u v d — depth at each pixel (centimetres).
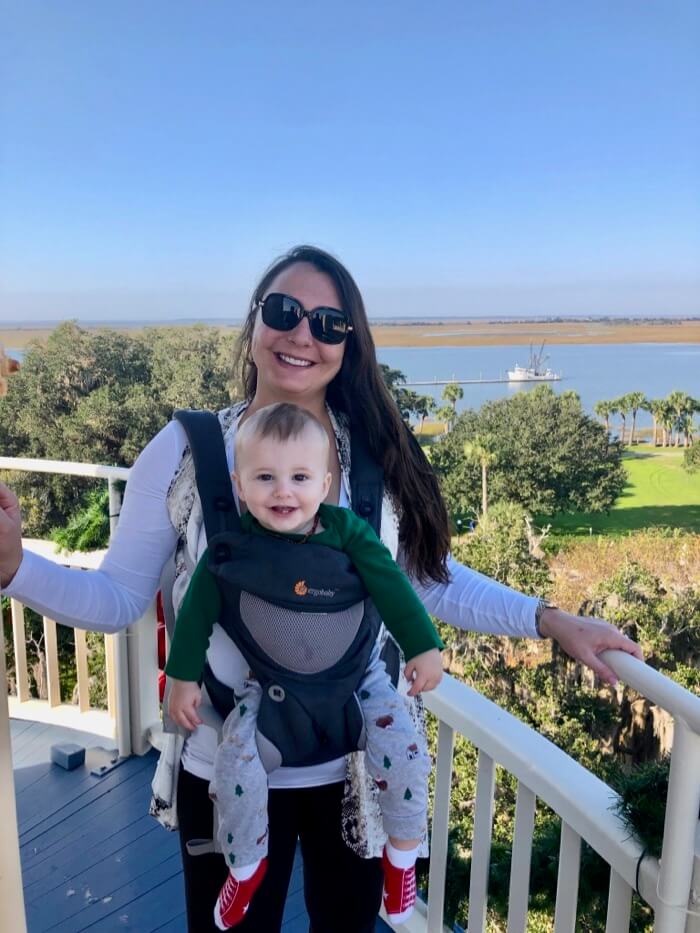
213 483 122
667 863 102
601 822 120
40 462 284
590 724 1396
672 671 1568
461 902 225
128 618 132
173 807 133
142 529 129
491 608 140
